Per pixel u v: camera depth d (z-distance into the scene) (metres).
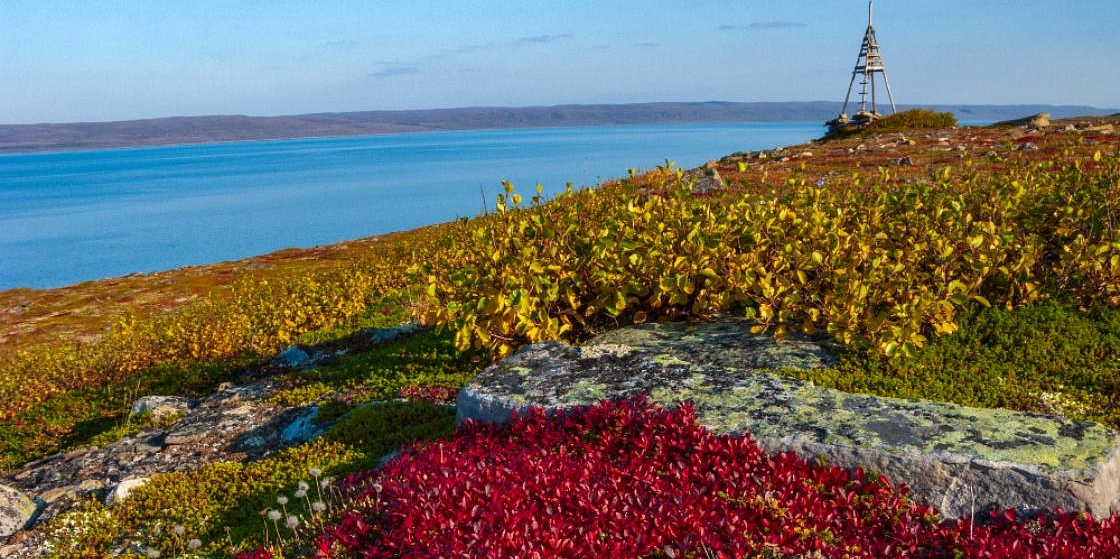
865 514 7.06
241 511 9.73
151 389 20.67
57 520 10.40
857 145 58.75
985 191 15.11
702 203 14.54
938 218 13.12
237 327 23.86
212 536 9.27
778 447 7.90
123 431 15.78
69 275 124.38
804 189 15.58
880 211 14.58
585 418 8.95
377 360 16.64
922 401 8.54
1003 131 59.56
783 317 11.69
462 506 6.98
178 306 45.62
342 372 16.39
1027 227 13.60
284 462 11.09
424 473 7.98
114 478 12.32
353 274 29.58
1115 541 6.24
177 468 12.49
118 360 23.03
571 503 7.11
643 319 13.68
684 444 8.15
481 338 13.05
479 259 14.35
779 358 10.88
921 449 7.36
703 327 12.71
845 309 11.05
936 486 7.20
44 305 51.72
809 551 6.55
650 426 8.52
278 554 7.63
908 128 73.69
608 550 6.44
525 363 11.05
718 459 7.75
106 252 149.25
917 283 11.64
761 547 6.52
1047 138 48.84
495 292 13.20
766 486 7.28
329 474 10.27
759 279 12.23
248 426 13.95
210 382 20.56
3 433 19.00
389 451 10.80
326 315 24.55
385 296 26.22
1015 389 9.85
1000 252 11.76
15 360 25.38
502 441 9.07
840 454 7.61
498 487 7.35
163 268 124.31
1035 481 6.85
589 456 8.16
